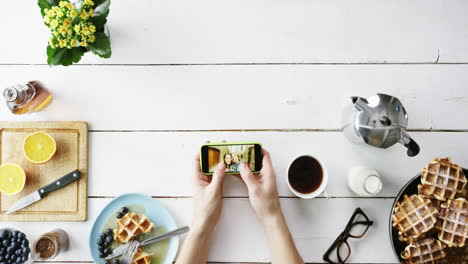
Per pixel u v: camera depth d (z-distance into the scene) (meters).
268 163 0.98
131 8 1.04
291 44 1.05
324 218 1.05
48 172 1.04
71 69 1.05
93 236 1.01
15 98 0.92
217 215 0.98
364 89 1.05
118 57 1.05
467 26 1.05
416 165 1.05
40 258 0.98
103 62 1.05
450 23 1.05
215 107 1.05
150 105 1.05
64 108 1.05
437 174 0.92
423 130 1.05
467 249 0.97
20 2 1.05
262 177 0.98
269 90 1.05
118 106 1.05
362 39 1.05
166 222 1.03
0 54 1.05
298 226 1.05
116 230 0.99
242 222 1.05
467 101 1.05
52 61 0.91
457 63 1.05
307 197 0.95
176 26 1.05
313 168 0.97
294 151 1.05
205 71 1.05
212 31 1.05
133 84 1.05
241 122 1.05
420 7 1.04
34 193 1.02
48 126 1.04
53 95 1.05
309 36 1.05
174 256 1.01
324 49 1.05
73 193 1.04
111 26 1.04
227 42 1.05
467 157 1.05
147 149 1.05
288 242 0.93
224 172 0.94
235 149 0.97
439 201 0.96
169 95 1.05
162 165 1.05
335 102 1.05
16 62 1.05
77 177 1.03
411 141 0.88
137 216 1.00
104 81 1.05
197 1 1.04
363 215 1.02
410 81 1.05
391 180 1.05
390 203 1.05
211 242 1.04
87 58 1.05
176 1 1.04
